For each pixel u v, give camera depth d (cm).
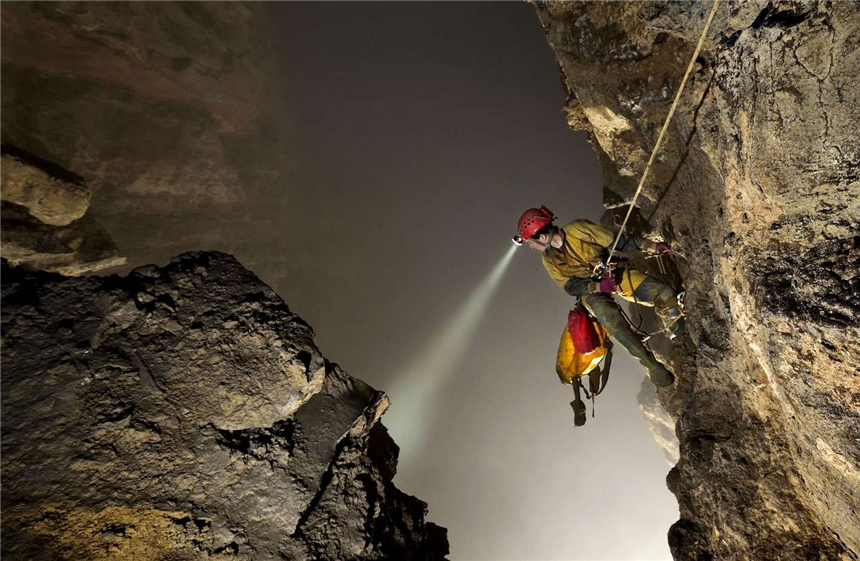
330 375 243
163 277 224
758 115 157
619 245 273
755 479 236
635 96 278
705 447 271
